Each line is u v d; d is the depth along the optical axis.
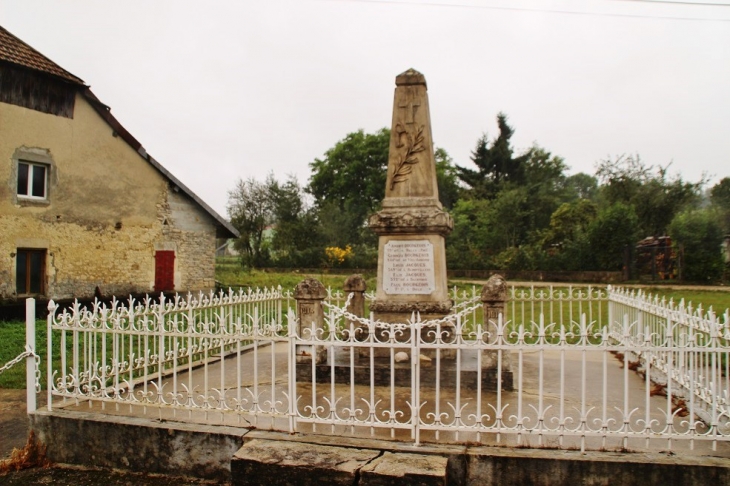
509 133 58.16
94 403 7.55
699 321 6.93
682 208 36.62
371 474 5.41
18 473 6.60
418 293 9.48
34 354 7.02
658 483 5.48
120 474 6.54
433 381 8.56
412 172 9.68
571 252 35.28
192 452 6.40
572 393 8.38
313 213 51.44
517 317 20.03
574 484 5.57
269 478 5.64
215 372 9.89
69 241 19.92
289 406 6.34
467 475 5.74
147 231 22.28
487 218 43.38
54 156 19.53
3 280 18.06
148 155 22.14
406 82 9.77
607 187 39.25
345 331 7.07
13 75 18.47
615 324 12.77
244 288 27.02
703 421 7.01
